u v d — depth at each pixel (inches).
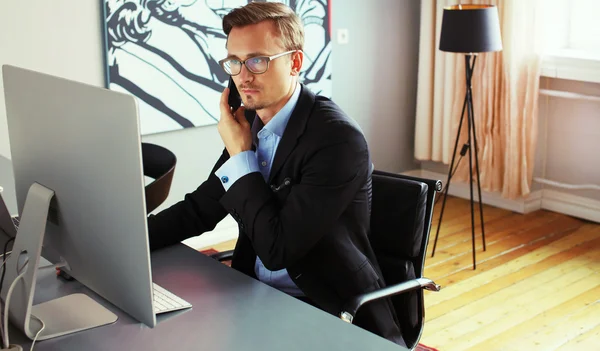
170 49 142.4
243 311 60.1
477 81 166.6
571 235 158.1
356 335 56.1
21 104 58.9
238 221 72.2
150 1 138.0
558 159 168.4
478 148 170.6
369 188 74.7
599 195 163.2
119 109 47.9
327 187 69.3
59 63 132.8
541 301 127.6
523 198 171.0
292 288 77.1
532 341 113.9
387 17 175.6
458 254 149.8
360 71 174.1
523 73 159.2
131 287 53.1
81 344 55.1
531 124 162.2
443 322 120.7
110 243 52.7
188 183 152.6
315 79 162.4
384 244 78.7
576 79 154.6
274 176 73.2
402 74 183.2
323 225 69.1
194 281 66.4
